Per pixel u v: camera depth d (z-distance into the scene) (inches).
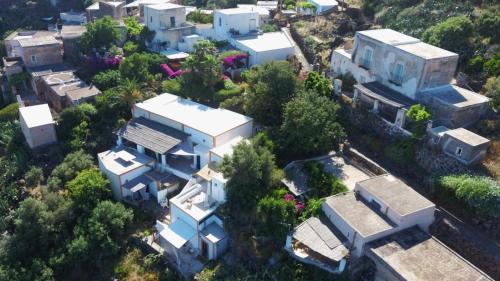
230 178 1470.2
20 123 2129.7
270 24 2839.6
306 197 1466.5
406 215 1251.8
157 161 1829.5
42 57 2549.2
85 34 2539.4
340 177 1541.6
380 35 1879.9
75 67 2566.4
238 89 2119.8
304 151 1649.9
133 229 1635.1
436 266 1163.3
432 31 1991.9
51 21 3577.8
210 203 1577.3
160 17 2593.5
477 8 2159.2
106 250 1550.2
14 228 1752.0
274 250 1382.9
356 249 1256.2
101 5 3228.3
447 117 1556.3
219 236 1481.3
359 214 1309.1
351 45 2201.0
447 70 1665.8
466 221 1332.4
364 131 1765.5
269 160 1493.6
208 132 1731.1
